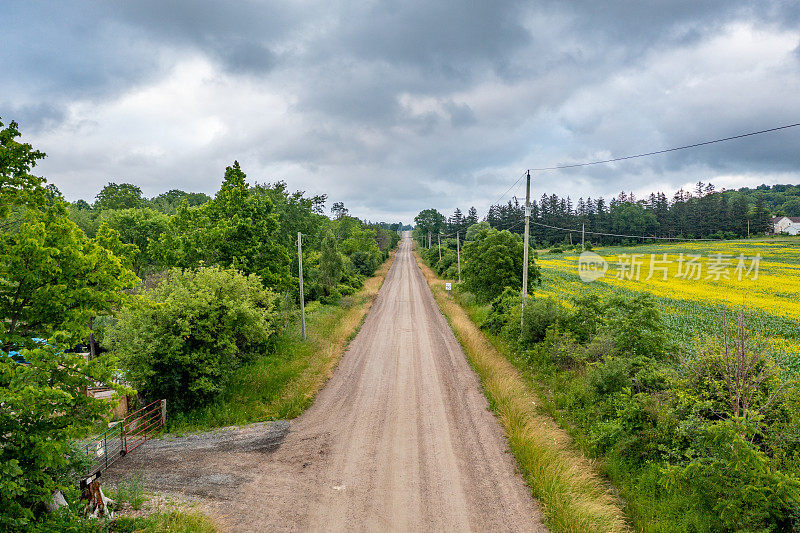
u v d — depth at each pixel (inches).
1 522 218.7
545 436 448.8
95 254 309.7
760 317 1037.8
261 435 481.1
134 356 508.7
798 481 273.1
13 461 215.8
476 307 1245.1
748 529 287.7
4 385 243.9
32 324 293.9
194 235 867.4
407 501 346.6
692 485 335.0
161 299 545.6
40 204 304.0
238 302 593.3
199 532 293.3
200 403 555.8
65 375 264.1
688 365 393.7
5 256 271.1
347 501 346.9
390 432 480.4
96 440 425.1
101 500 309.6
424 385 637.3
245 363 692.1
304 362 724.0
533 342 775.7
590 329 705.0
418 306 1390.3
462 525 316.5
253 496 354.0
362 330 1044.5
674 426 377.7
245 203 925.2
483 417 519.8
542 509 334.3
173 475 390.0
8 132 287.9
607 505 336.8
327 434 479.8
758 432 312.7
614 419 443.2
